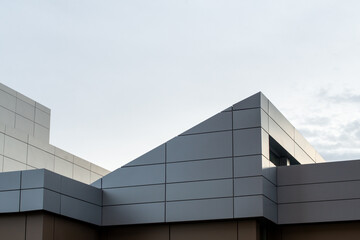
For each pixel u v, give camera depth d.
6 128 53.84
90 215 38.72
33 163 57.06
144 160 39.97
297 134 45.97
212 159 38.47
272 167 39.34
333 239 38.12
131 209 39.34
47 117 61.88
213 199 37.81
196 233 38.09
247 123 38.28
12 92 57.06
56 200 35.72
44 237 34.66
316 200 38.69
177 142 39.53
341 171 38.72
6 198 35.34
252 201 36.97
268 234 38.66
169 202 38.72
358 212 37.72
